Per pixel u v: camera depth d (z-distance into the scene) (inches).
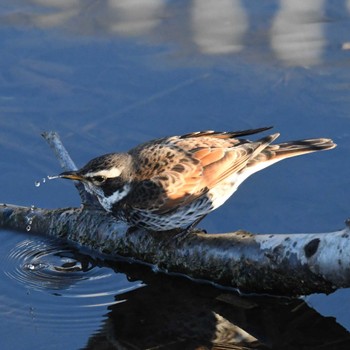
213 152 493.0
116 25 708.0
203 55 677.9
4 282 502.6
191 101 637.3
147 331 461.7
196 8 727.7
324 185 558.3
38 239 543.8
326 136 599.2
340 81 649.6
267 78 653.9
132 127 619.5
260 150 499.8
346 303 472.4
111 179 483.8
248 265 471.8
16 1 737.0
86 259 525.7
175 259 496.4
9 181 582.9
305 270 448.5
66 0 735.7
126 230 513.7
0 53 682.8
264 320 465.4
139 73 661.9
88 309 478.9
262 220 537.6
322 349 444.1
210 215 543.8
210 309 476.4
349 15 716.0
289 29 703.1
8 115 630.5
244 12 725.3
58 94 647.1
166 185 481.7
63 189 577.3
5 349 445.4
